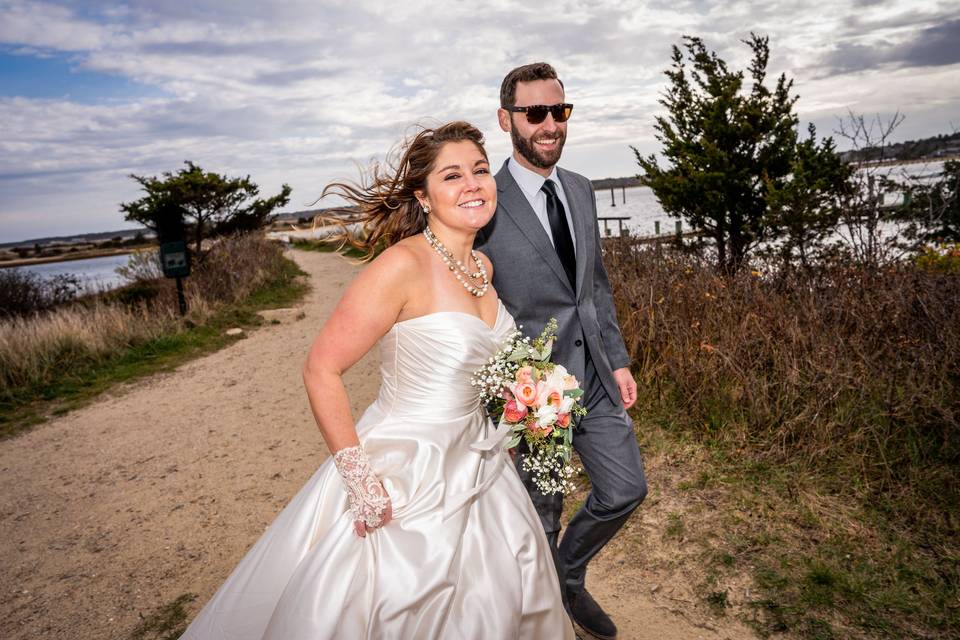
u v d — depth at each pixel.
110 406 7.08
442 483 1.82
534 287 2.38
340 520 1.84
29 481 5.08
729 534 3.12
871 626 2.43
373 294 1.75
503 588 1.78
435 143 1.89
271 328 11.19
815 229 8.17
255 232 20.05
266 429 5.88
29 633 3.04
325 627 1.66
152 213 16.53
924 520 3.00
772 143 10.09
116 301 13.73
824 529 3.04
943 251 6.96
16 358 8.09
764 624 2.53
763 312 4.77
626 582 2.92
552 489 2.14
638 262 6.75
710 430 4.09
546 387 1.98
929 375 3.81
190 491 4.61
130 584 3.42
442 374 1.87
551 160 2.38
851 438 3.56
